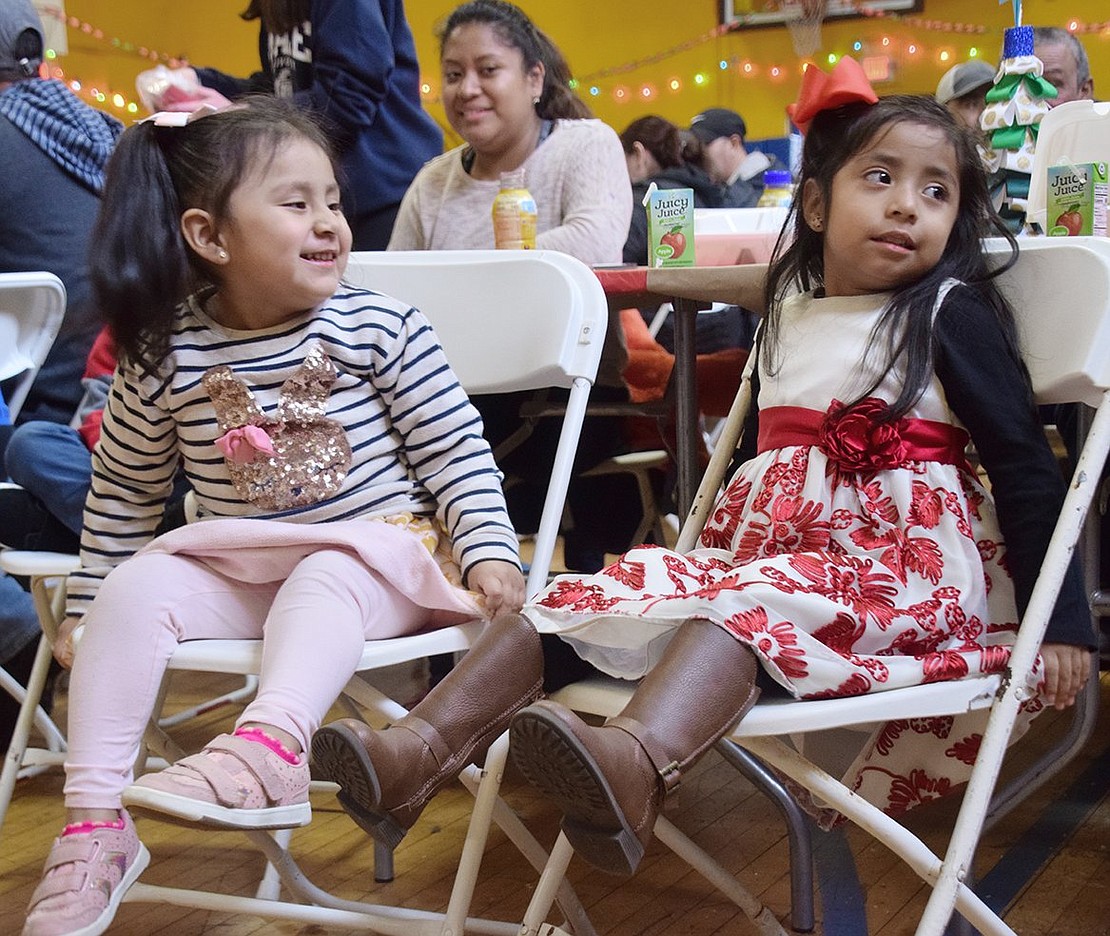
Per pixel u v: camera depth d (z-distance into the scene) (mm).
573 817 1084
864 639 1197
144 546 1506
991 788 1166
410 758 1172
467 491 1476
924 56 6477
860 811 1139
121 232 1478
